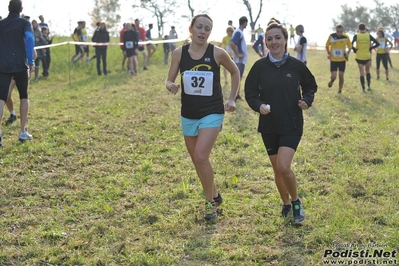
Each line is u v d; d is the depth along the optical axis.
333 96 13.00
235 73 5.09
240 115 10.36
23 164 6.95
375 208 5.28
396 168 6.70
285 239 4.64
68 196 5.86
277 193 5.85
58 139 8.22
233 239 4.70
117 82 15.90
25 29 7.70
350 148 7.80
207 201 5.16
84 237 4.77
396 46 33.44
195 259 4.35
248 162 7.14
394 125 9.57
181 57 5.02
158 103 11.82
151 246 4.54
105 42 18.11
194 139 5.16
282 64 4.76
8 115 10.09
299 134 4.75
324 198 5.68
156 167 6.96
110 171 6.82
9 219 5.19
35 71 16.78
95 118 10.01
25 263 4.31
